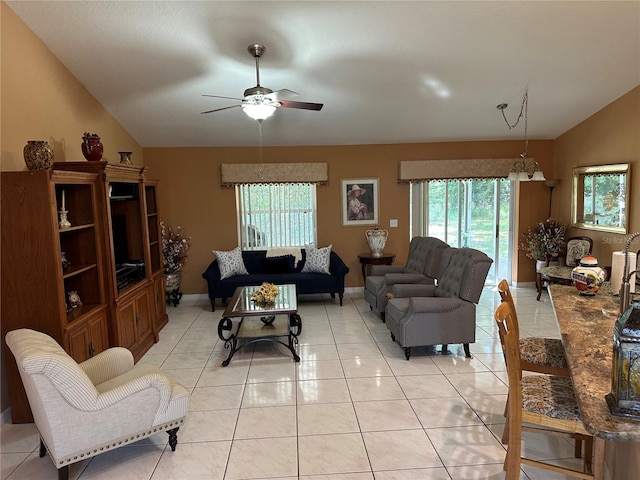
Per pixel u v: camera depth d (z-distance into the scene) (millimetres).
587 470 2416
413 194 6938
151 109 5289
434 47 4105
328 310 5957
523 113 5781
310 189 6805
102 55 4121
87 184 3688
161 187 6570
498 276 7262
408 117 5824
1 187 3018
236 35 3842
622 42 4082
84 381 2379
